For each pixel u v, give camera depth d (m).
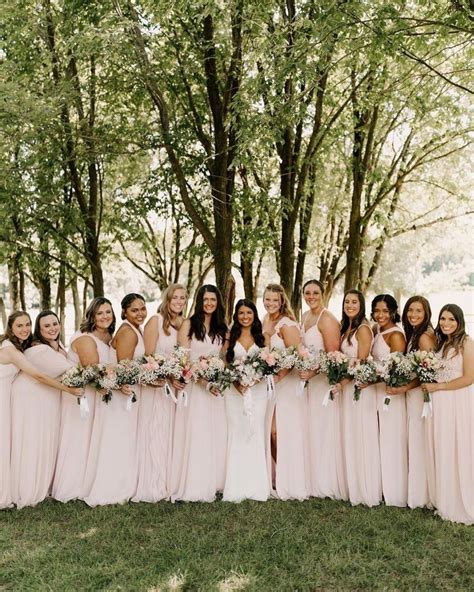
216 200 9.73
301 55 6.82
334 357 5.60
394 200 14.38
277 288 6.15
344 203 15.21
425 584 4.15
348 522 5.19
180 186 10.00
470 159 14.12
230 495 5.77
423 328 5.69
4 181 10.51
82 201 12.19
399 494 5.64
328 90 10.20
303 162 10.42
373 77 10.27
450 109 11.32
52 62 10.86
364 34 6.81
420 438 5.55
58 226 12.46
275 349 5.82
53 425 5.86
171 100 11.03
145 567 4.41
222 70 10.07
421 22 6.44
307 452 6.00
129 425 5.86
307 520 5.25
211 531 5.03
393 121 12.06
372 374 5.46
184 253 14.21
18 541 4.91
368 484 5.63
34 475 5.69
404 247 18.95
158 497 5.82
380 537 4.84
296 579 4.22
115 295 33.34
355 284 12.71
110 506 5.62
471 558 4.50
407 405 5.65
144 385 5.90
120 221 13.10
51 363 5.79
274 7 8.84
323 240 16.45
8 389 5.71
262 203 10.74
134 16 9.12
